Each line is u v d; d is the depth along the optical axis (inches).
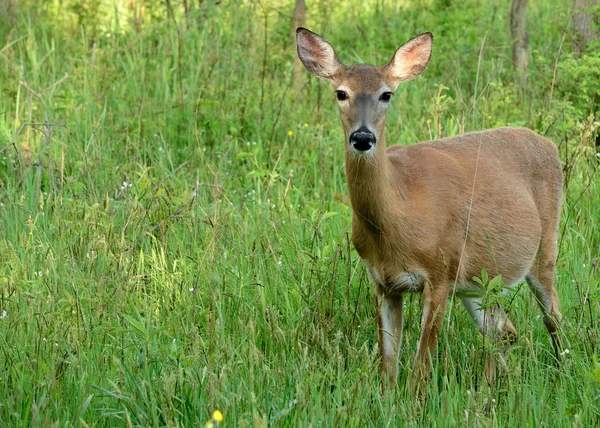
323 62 385.7
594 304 398.3
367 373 329.4
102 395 315.0
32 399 304.7
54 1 802.8
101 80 631.2
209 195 508.1
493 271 393.1
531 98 623.2
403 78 390.6
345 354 363.9
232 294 394.6
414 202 370.0
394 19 766.5
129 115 588.1
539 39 773.9
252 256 425.7
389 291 380.8
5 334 345.7
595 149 540.4
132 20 738.8
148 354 326.3
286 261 428.5
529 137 429.7
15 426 295.1
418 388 334.3
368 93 370.6
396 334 383.9
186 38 685.3
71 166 528.1
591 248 463.8
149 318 354.3
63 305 368.2
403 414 315.0
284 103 608.1
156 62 660.1
